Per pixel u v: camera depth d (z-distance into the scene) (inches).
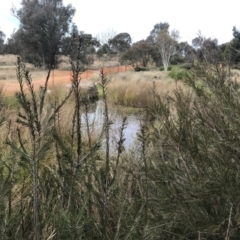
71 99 265.3
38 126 64.7
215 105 83.8
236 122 77.3
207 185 76.7
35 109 64.7
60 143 71.8
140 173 94.5
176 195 79.8
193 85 90.4
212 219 77.0
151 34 2321.6
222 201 79.4
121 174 109.3
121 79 749.3
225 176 74.4
